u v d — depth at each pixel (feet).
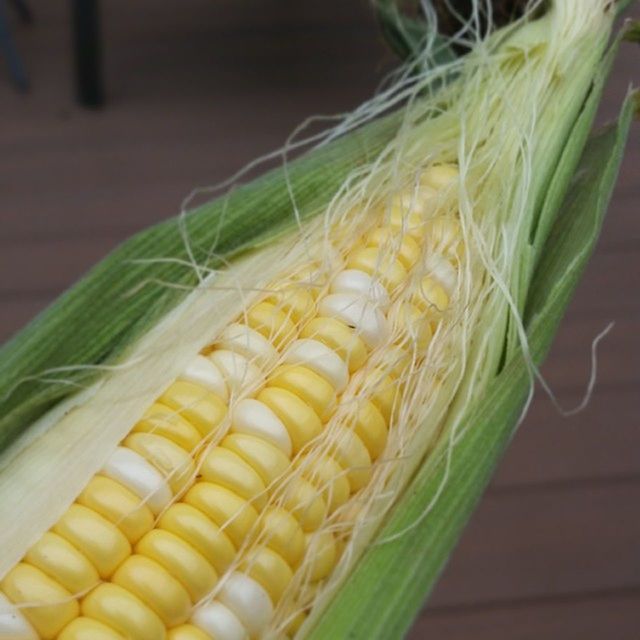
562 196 0.55
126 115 1.28
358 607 0.47
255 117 1.28
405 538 0.49
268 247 0.55
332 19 1.42
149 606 0.45
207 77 1.34
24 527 0.45
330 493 0.48
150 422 0.48
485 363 0.52
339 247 0.53
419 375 0.51
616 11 0.59
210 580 0.46
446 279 0.53
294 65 1.36
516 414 0.51
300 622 0.49
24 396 0.53
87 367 0.50
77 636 0.44
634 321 1.11
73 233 1.16
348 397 0.50
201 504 0.46
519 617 0.92
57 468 0.47
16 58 1.30
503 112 0.56
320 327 0.51
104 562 0.45
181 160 1.24
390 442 0.51
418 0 0.72
